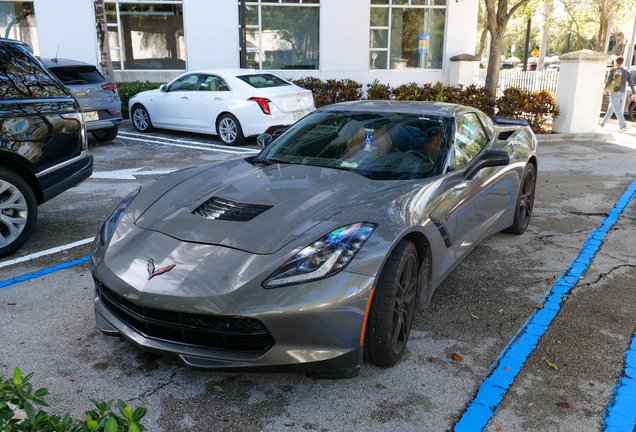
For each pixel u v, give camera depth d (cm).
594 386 268
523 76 1446
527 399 257
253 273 240
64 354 291
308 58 1548
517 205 485
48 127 443
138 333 262
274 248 252
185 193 322
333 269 244
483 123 457
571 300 368
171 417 241
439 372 279
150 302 242
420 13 1591
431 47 1630
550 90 1376
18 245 439
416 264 292
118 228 295
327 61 1542
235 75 1002
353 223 264
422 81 1631
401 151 360
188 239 267
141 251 267
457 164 364
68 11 1349
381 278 261
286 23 1504
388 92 1331
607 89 1249
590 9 2269
